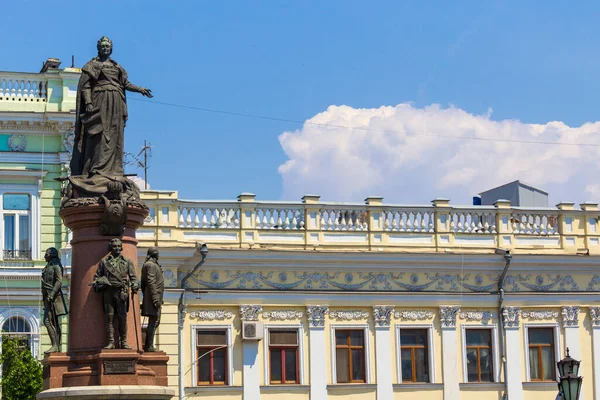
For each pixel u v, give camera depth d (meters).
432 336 44.91
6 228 45.97
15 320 45.50
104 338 24.69
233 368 42.94
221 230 43.88
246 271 43.62
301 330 43.81
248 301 43.34
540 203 52.19
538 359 45.81
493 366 45.34
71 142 46.59
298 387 43.38
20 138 46.44
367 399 43.94
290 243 44.41
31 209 46.19
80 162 25.94
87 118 25.69
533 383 45.44
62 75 47.09
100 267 24.69
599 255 46.66
